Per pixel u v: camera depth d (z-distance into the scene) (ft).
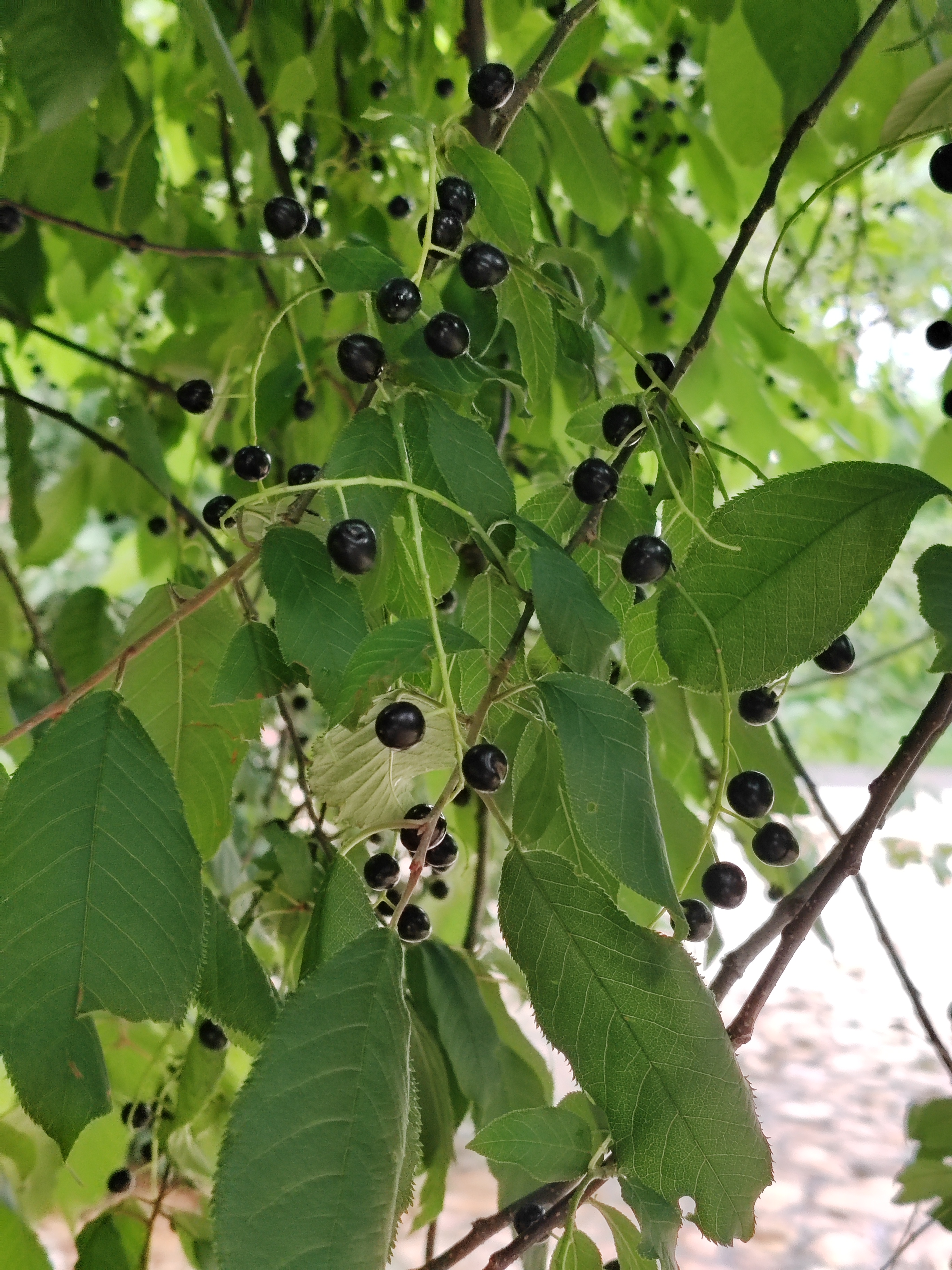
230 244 1.68
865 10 1.10
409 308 0.62
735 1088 0.55
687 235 1.56
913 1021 3.74
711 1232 0.54
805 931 0.70
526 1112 0.64
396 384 0.64
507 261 0.69
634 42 1.76
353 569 0.58
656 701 1.03
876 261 1.98
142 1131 1.18
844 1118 3.10
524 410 0.78
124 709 0.60
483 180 0.72
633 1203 0.61
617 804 0.52
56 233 1.46
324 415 1.41
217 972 0.68
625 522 0.71
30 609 1.26
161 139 1.98
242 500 0.61
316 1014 0.49
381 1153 0.47
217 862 1.18
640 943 0.56
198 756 0.77
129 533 2.31
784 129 1.11
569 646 0.56
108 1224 0.97
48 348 2.06
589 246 1.51
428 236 0.65
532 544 0.59
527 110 1.09
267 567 0.62
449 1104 0.90
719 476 0.73
